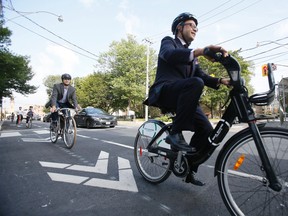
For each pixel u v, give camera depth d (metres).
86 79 43.91
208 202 2.23
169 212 2.02
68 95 5.87
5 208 2.09
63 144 5.91
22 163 3.79
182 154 2.24
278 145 1.64
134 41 34.69
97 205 2.15
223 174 1.90
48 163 3.78
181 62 2.02
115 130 10.45
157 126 2.79
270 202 1.79
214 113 30.55
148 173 2.91
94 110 13.13
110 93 37.81
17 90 29.06
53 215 1.95
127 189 2.57
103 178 2.98
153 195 2.40
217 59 1.84
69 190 2.54
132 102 37.41
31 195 2.39
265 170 1.64
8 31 21.06
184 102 2.04
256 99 1.74
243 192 1.88
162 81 2.30
